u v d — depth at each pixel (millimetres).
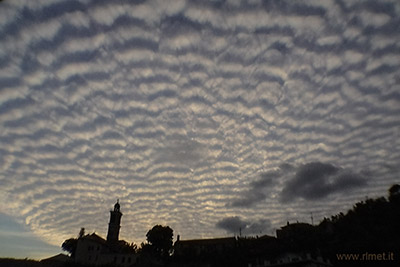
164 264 77000
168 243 81875
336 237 67250
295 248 62750
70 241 86375
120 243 97750
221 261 72312
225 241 83750
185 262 77000
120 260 75938
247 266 64688
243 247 78688
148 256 78688
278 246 71875
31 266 60750
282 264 52375
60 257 78688
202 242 85312
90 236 84938
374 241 53406
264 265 55750
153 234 81875
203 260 76000
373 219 64438
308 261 47781
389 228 56406
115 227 102062
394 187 73500
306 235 73750
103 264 72750
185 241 87625
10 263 57281
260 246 77500
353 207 75375
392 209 64812
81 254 75438
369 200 74312
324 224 79812
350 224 67562
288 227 89875
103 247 80188
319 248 63125
